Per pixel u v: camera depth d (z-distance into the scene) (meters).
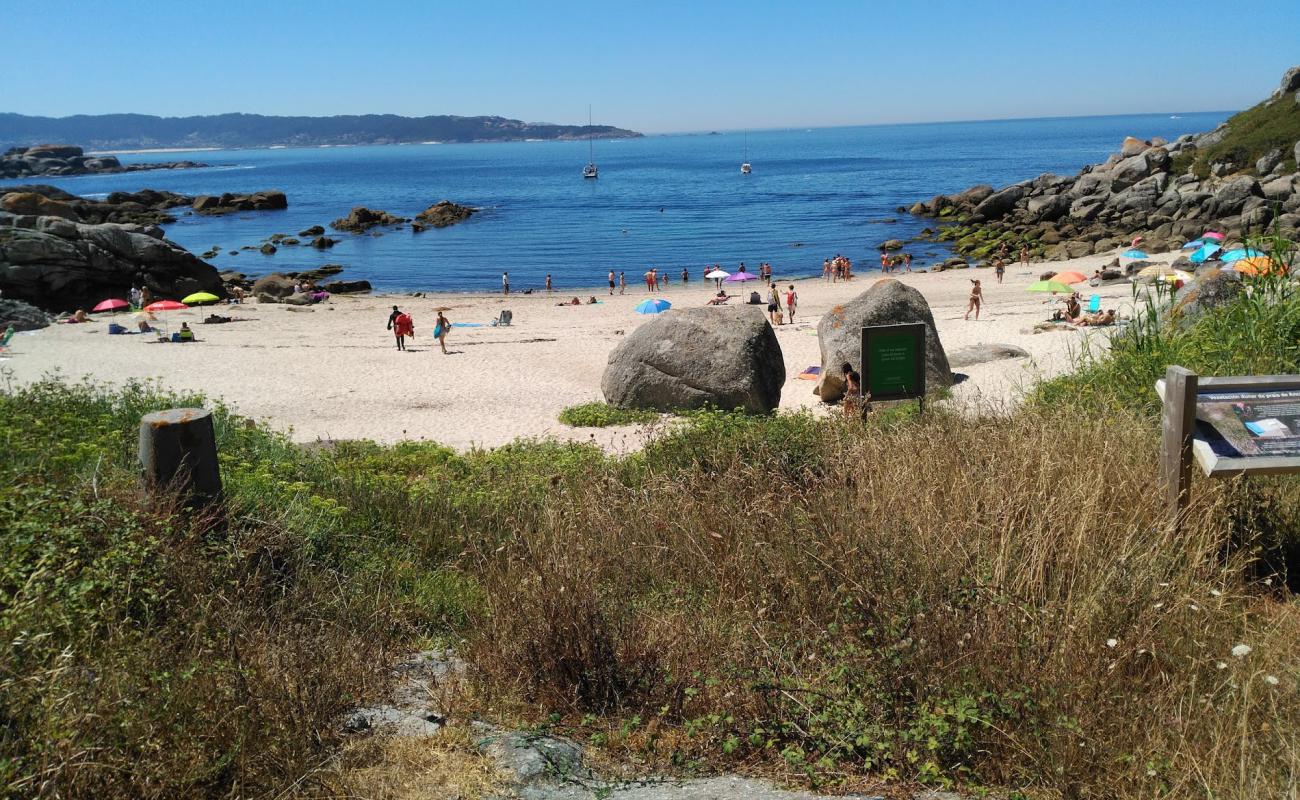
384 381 23.09
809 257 58.12
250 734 3.45
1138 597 4.29
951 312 31.89
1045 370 18.75
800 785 3.58
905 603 4.27
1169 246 45.81
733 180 140.00
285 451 10.38
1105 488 5.37
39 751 3.04
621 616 4.63
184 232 83.31
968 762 3.63
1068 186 66.38
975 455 6.12
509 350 27.67
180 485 5.33
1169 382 5.11
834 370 19.17
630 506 6.61
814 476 6.82
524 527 6.67
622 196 116.06
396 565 6.25
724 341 18.17
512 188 140.38
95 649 3.87
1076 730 3.44
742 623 4.71
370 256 65.50
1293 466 4.86
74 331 32.84
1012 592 4.35
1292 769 3.22
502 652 4.44
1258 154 57.75
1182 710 3.66
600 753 3.82
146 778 3.11
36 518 4.66
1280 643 4.14
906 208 81.00
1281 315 7.96
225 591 4.76
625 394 18.73
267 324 35.34
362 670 4.34
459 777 3.53
